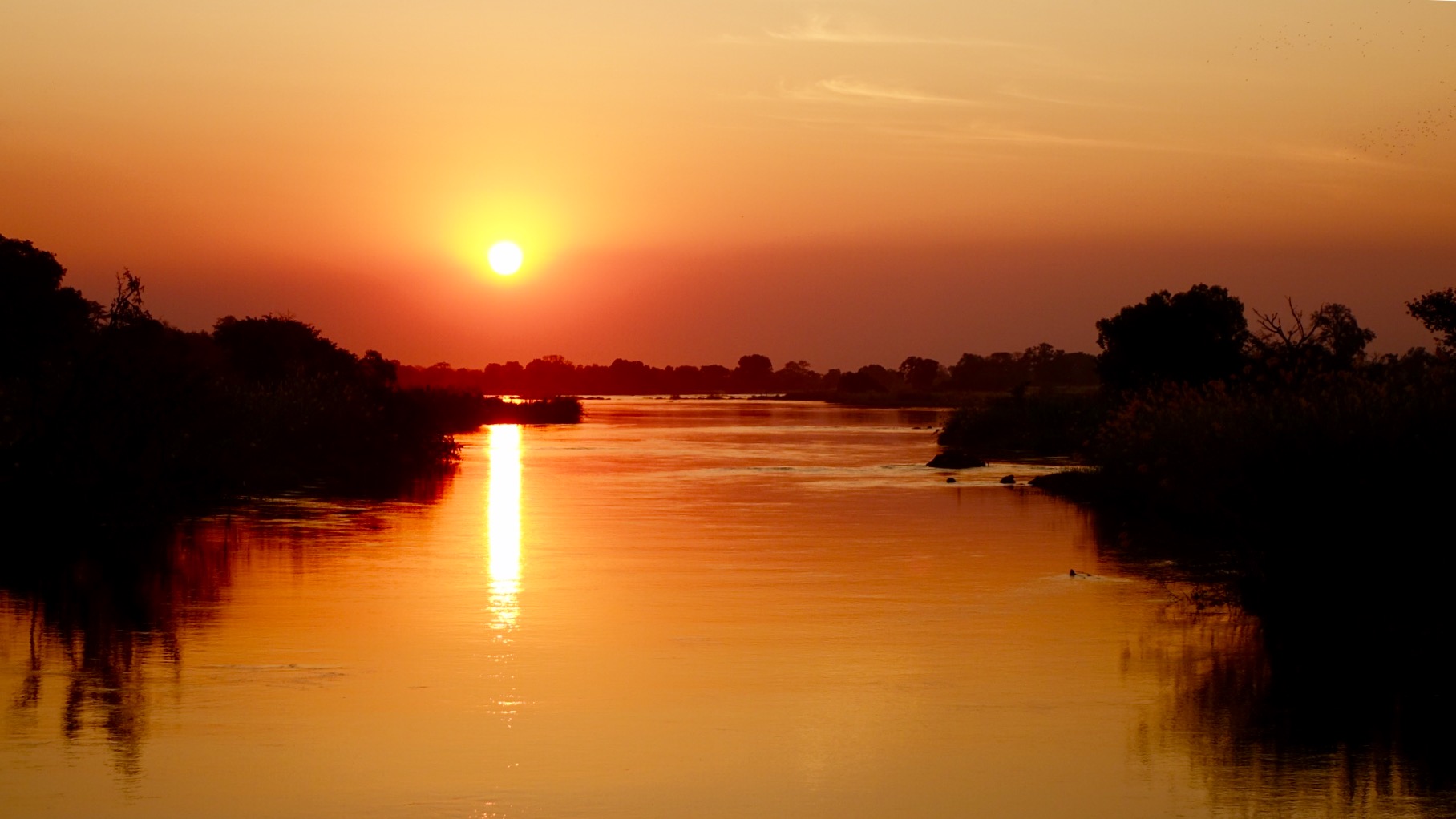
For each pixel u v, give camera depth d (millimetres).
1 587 20516
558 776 11438
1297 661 15828
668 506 35156
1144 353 51969
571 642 16812
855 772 11633
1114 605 19594
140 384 29250
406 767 11609
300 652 16078
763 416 127562
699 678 14922
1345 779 11508
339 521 30625
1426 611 17000
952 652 16312
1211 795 11070
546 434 85562
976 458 59156
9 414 29250
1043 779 11477
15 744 12133
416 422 55688
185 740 12336
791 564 23906
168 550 25031
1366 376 21812
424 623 17984
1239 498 19250
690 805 10773
